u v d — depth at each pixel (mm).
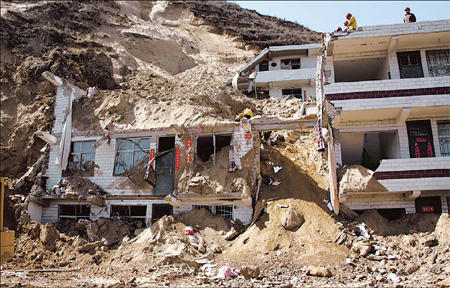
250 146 21078
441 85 19375
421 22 20250
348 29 21391
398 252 16844
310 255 16656
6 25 33844
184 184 20828
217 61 46344
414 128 20094
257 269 15586
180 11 57250
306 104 26094
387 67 21406
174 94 29094
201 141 22781
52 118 25734
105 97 25203
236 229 19672
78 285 14664
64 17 41344
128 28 45094
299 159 23406
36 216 22234
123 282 14891
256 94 33219
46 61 29609
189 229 19172
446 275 14508
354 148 21969
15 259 18281
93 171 22734
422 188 18453
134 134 22547
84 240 19734
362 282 14484
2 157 25094
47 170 23312
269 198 20156
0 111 26984
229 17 58625
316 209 19047
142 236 19516
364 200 19453
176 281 15102
